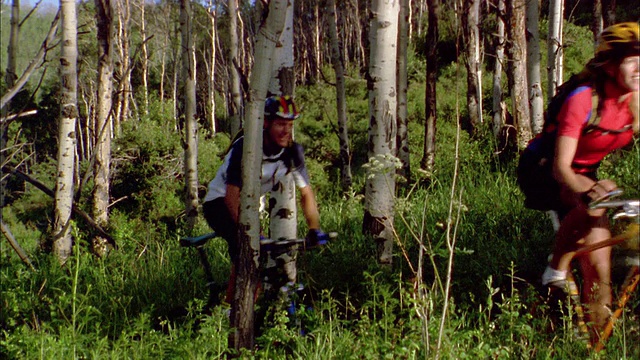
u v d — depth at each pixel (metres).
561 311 3.52
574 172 3.55
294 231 4.23
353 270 4.84
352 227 6.61
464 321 3.63
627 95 3.35
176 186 18.62
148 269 5.81
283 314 3.55
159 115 21.20
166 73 41.75
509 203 6.44
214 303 4.32
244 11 40.06
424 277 4.82
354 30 42.47
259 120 3.34
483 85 19.73
